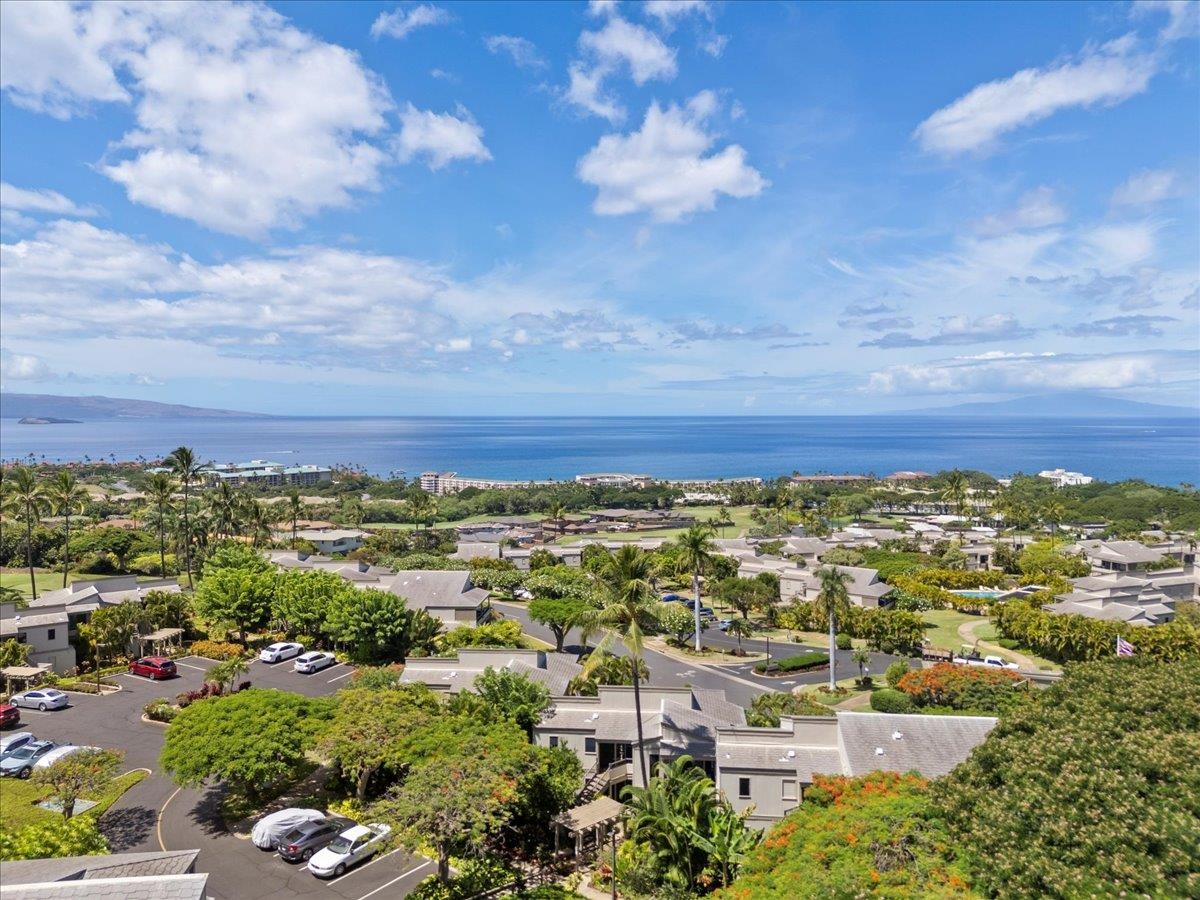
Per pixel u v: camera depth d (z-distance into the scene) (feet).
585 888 113.50
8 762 142.61
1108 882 69.77
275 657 220.64
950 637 303.89
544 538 572.92
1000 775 91.40
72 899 67.31
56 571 377.30
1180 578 360.07
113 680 201.46
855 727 129.08
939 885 79.10
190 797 134.41
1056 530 552.00
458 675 179.32
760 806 130.72
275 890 106.11
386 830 119.34
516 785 116.06
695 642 284.61
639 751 141.08
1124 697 98.78
